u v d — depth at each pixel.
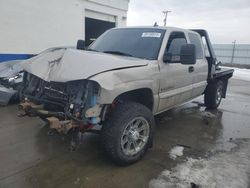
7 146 3.99
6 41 8.92
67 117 3.07
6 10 8.74
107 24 13.79
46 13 10.09
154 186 3.05
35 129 4.73
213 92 6.60
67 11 10.95
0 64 7.10
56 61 3.37
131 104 3.44
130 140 3.47
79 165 3.48
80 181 3.10
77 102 3.01
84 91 3.02
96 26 13.65
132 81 3.31
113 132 3.22
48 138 4.33
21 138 4.31
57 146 4.04
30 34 9.66
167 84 4.13
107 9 13.05
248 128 5.42
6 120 5.19
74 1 11.18
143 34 4.43
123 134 3.32
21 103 3.58
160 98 4.00
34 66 3.53
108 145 3.26
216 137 4.80
